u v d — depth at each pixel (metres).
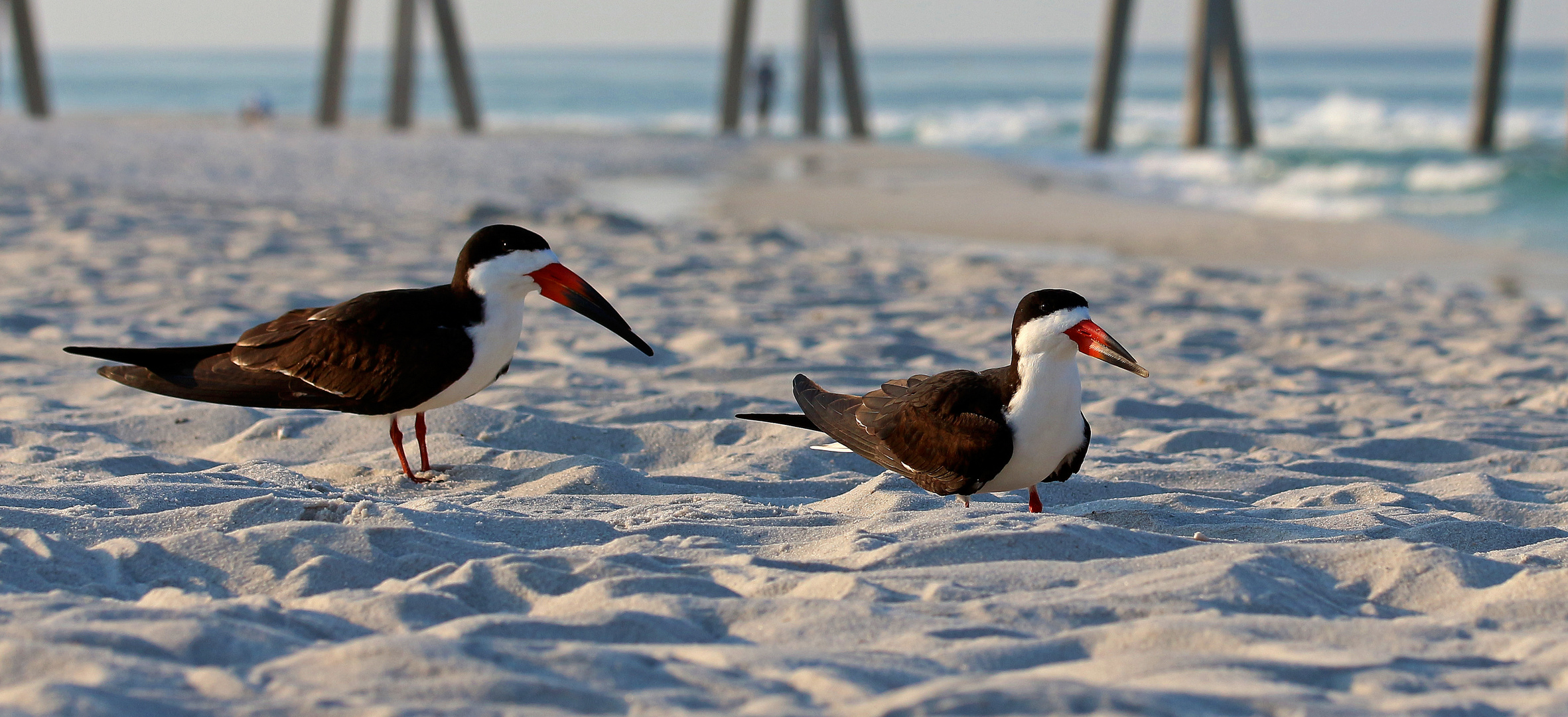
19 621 4.23
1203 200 28.30
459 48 45.25
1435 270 19.33
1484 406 9.84
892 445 6.32
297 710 3.47
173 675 3.71
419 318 6.60
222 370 6.77
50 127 35.50
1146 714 3.51
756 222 23.19
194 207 19.58
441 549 5.22
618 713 3.62
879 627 4.39
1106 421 9.02
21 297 12.27
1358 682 3.96
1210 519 6.31
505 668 3.83
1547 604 4.77
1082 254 20.42
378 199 23.75
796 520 5.95
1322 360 11.80
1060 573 5.05
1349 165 35.62
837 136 47.31
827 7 45.91
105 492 6.07
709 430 8.05
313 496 6.16
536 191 26.70
